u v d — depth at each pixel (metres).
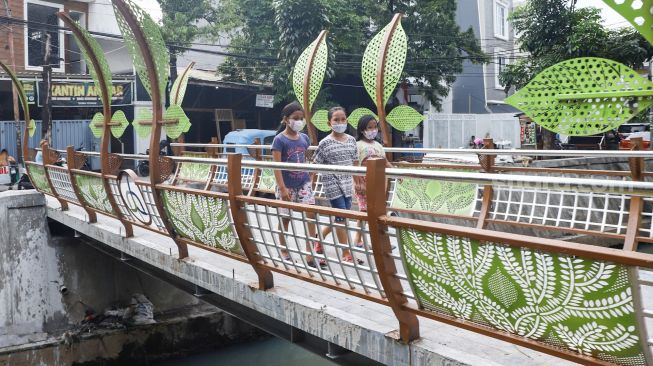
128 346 8.64
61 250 8.72
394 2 19.31
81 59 20.31
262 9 20.08
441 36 19.39
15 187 13.91
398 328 3.43
